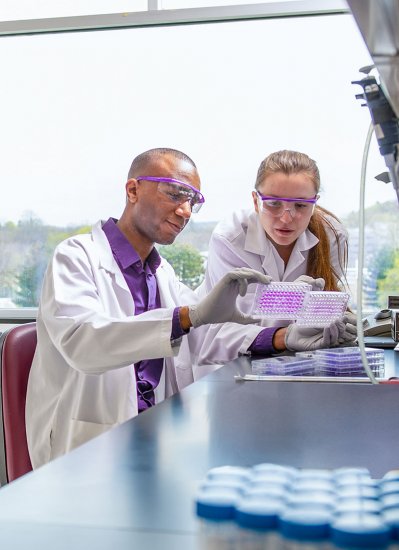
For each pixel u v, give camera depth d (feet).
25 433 6.09
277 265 7.50
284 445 2.96
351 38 8.96
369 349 5.30
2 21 9.57
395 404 3.87
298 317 5.77
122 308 6.35
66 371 6.07
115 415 5.94
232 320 5.53
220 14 9.11
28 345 6.24
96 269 6.24
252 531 1.93
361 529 1.78
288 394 4.20
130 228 6.59
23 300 9.89
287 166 6.66
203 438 3.08
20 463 6.05
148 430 3.23
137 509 2.13
